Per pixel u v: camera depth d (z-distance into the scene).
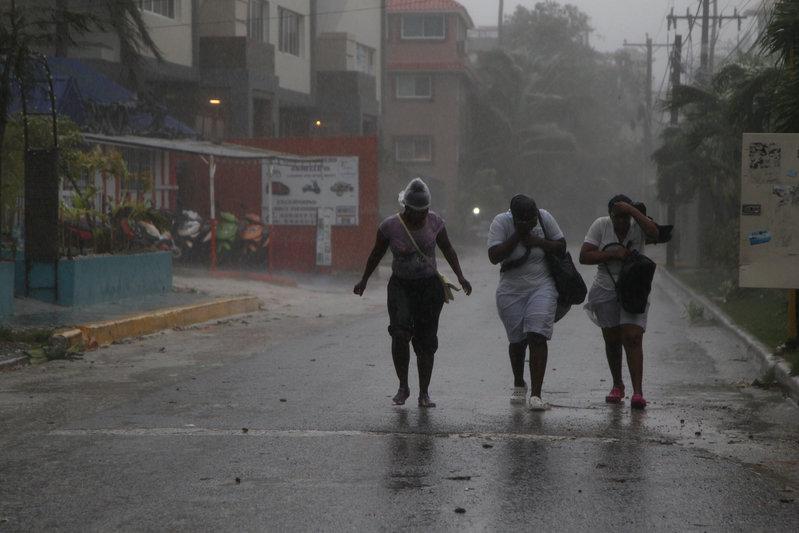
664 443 8.50
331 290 29.22
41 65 19.11
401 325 9.98
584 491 6.98
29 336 14.29
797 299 13.37
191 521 6.33
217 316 19.91
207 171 35.44
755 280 12.30
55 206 17.59
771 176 12.21
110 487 7.12
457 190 65.75
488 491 6.98
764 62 26.77
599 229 10.28
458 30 66.25
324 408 10.07
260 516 6.42
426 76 65.69
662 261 48.06
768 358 13.09
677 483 7.20
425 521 6.30
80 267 18.05
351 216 35.28
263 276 28.59
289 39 44.34
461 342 16.14
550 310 9.94
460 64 64.50
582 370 13.05
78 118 25.41
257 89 38.38
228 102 37.47
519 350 10.32
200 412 9.86
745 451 8.25
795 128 14.51
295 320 20.09
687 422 9.46
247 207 35.75
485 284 32.19
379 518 6.36
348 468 7.61
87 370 12.77
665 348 15.75
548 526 6.21
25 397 10.71
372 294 28.41
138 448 8.30
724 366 13.69
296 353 14.59
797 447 8.42
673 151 35.81
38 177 17.53
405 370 10.20
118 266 19.52
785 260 12.24
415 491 6.98
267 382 11.82
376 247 10.06
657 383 12.06
